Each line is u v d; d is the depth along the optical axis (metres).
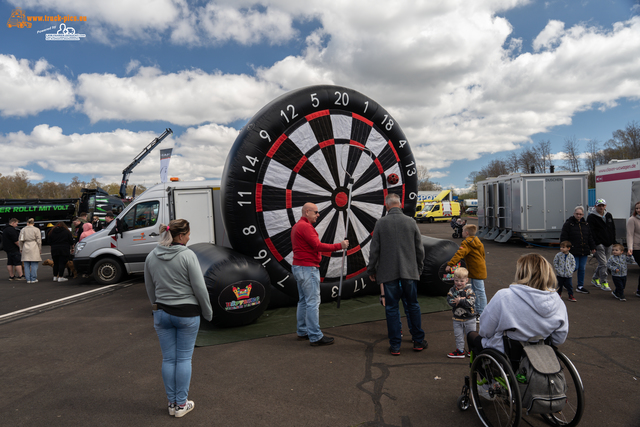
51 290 8.48
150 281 2.99
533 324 2.49
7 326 5.68
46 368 4.03
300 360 4.07
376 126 6.66
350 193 5.83
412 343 4.57
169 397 2.97
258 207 5.77
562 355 2.59
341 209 6.38
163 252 2.88
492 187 16.64
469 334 3.12
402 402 3.16
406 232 4.28
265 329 5.11
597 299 6.52
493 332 2.68
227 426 2.84
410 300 4.29
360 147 6.49
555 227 13.94
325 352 4.30
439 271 6.57
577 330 4.93
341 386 3.46
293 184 5.99
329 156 6.23
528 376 2.44
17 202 18.11
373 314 5.75
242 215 5.64
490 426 2.68
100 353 4.48
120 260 9.00
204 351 4.38
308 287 4.50
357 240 6.57
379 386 3.45
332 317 5.62
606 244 7.31
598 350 4.24
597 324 5.16
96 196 19.11
